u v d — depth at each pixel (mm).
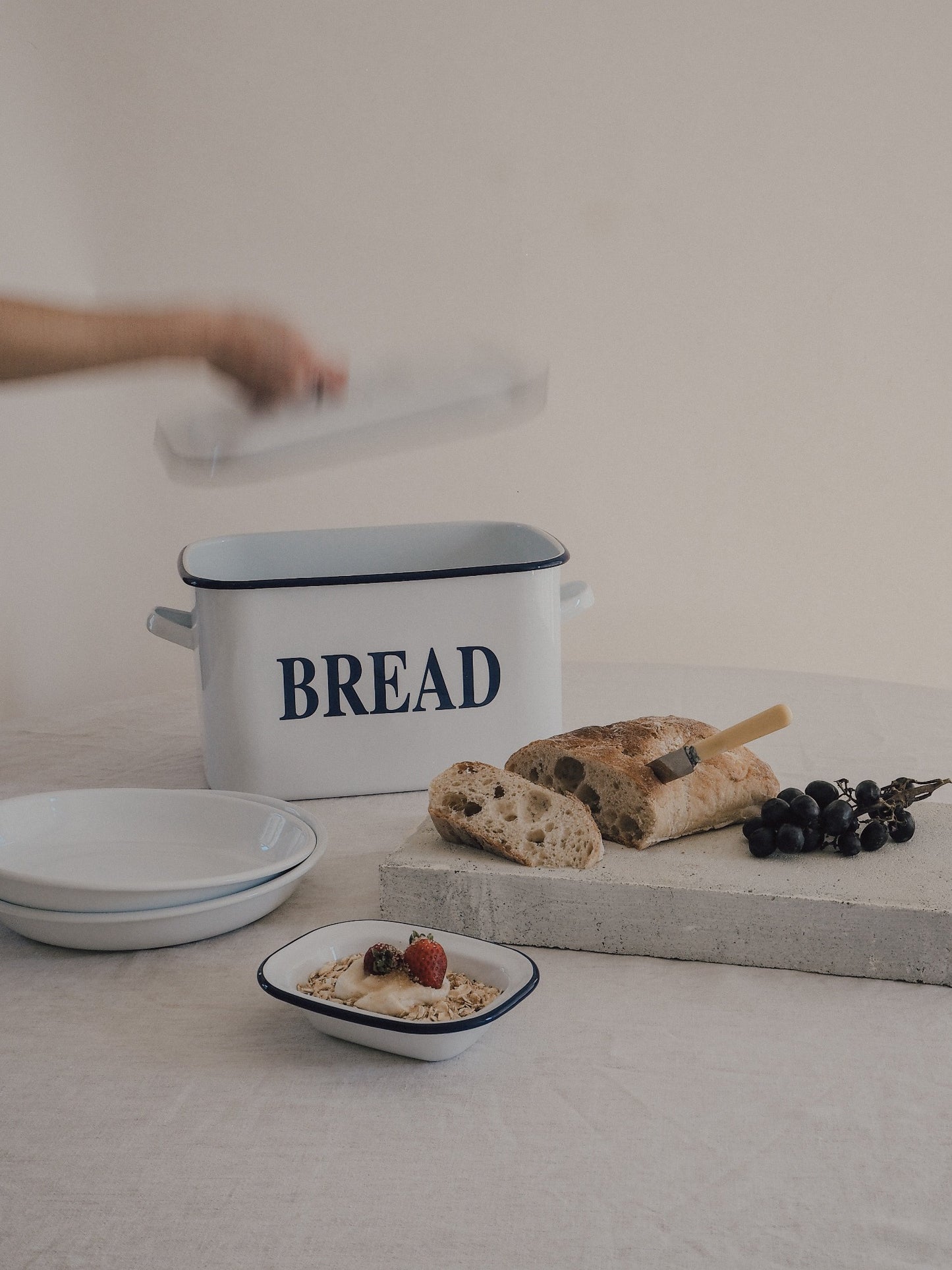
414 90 2373
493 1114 725
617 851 990
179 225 2365
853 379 2521
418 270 2439
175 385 2387
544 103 2396
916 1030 813
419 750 1260
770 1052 788
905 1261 601
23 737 1543
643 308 2482
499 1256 607
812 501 2576
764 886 903
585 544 2580
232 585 1183
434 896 947
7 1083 763
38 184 2264
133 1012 851
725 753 1054
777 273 2475
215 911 926
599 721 1474
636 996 863
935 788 1003
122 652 2494
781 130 2418
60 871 1016
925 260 2465
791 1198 647
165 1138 705
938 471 2562
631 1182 662
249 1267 602
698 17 2377
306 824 1058
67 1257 610
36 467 2355
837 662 2664
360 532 1432
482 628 1238
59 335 1185
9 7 2186
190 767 1398
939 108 2404
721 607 2625
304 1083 761
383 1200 649
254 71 2334
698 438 2543
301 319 2434
